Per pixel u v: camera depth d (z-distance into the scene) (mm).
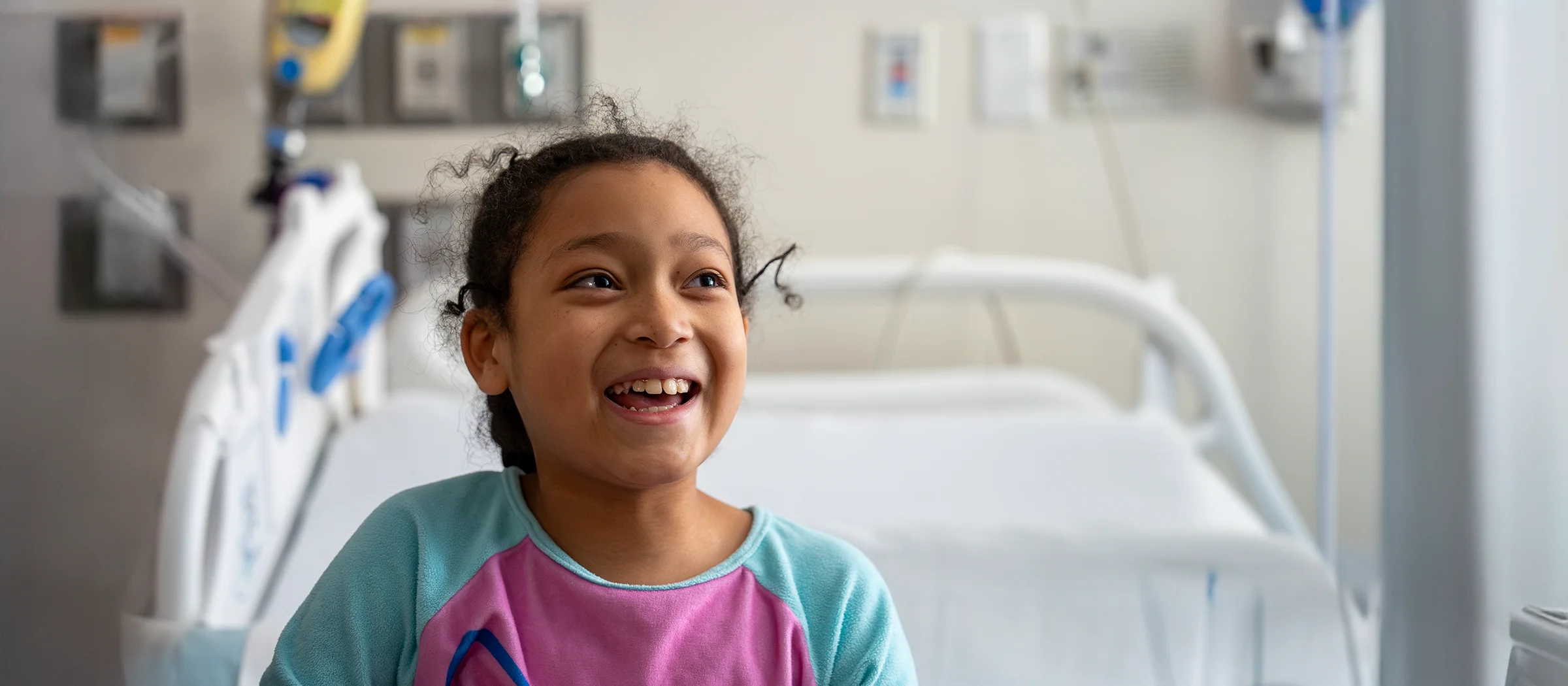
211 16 1688
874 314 1819
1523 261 750
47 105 1630
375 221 1558
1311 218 1787
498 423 725
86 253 1658
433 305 1509
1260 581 834
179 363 1699
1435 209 757
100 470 1654
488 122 1721
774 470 1364
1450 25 752
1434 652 758
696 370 608
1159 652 817
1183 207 1798
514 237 652
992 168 1801
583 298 610
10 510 1612
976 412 1629
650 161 660
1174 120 1788
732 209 753
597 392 602
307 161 1720
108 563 1629
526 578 628
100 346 1675
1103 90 1784
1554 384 749
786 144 1778
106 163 1671
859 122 1784
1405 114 768
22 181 1625
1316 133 1772
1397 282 772
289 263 1250
